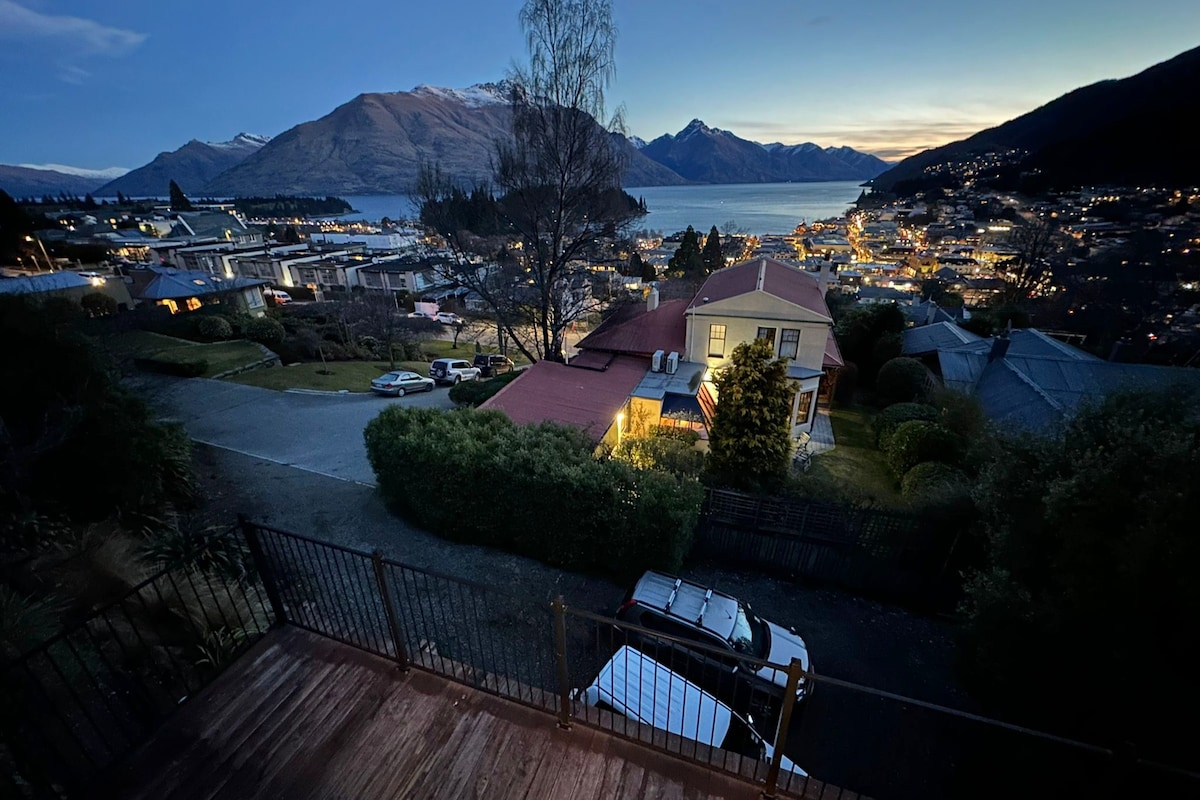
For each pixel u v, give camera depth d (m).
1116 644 4.38
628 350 19.19
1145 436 4.89
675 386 16.70
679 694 5.38
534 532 8.88
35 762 3.23
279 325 29.25
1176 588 4.11
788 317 17.02
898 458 14.20
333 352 30.09
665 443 11.63
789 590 9.20
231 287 40.72
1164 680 4.09
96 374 7.81
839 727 6.36
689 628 6.66
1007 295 45.47
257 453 13.91
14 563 5.46
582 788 3.43
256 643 4.57
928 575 8.73
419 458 9.20
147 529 7.61
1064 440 6.04
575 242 19.45
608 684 5.41
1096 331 32.44
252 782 3.44
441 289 61.34
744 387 10.45
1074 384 16.55
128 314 28.16
